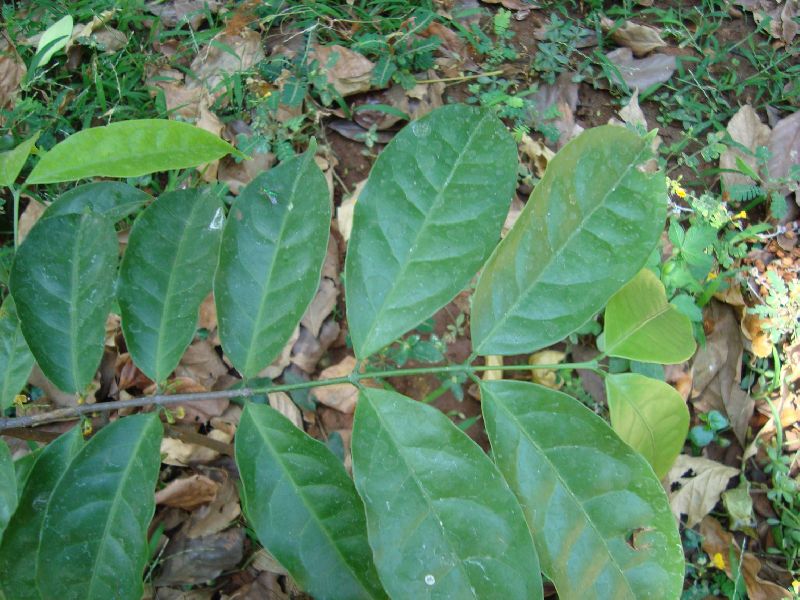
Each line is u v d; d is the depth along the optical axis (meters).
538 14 0.79
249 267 0.34
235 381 0.59
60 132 0.67
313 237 0.34
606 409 0.60
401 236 0.33
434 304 0.33
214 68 0.71
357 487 0.31
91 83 0.69
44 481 0.33
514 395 0.33
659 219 0.32
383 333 0.33
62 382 0.33
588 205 0.33
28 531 0.33
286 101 0.67
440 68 0.73
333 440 0.57
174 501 0.54
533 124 0.70
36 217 0.62
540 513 0.32
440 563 0.30
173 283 0.35
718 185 0.71
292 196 0.34
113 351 0.59
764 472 0.60
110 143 0.31
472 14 0.78
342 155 0.68
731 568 0.56
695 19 0.81
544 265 0.33
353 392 0.59
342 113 0.69
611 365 0.61
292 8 0.73
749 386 0.62
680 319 0.36
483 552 0.30
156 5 0.76
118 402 0.33
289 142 0.66
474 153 0.34
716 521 0.59
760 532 0.59
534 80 0.74
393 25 0.74
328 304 0.60
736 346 0.63
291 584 0.54
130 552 0.31
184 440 0.42
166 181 0.66
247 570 0.54
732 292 0.64
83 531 0.31
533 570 0.30
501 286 0.33
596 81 0.75
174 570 0.53
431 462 0.31
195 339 0.59
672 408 0.37
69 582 0.30
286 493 0.33
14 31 0.69
